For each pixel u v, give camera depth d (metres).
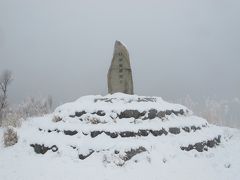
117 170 9.25
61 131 11.45
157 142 10.55
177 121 12.27
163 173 9.23
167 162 9.86
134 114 11.65
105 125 11.07
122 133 10.66
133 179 8.78
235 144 13.60
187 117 13.61
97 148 10.02
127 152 9.83
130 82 14.72
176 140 10.95
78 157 9.99
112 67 14.88
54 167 9.54
